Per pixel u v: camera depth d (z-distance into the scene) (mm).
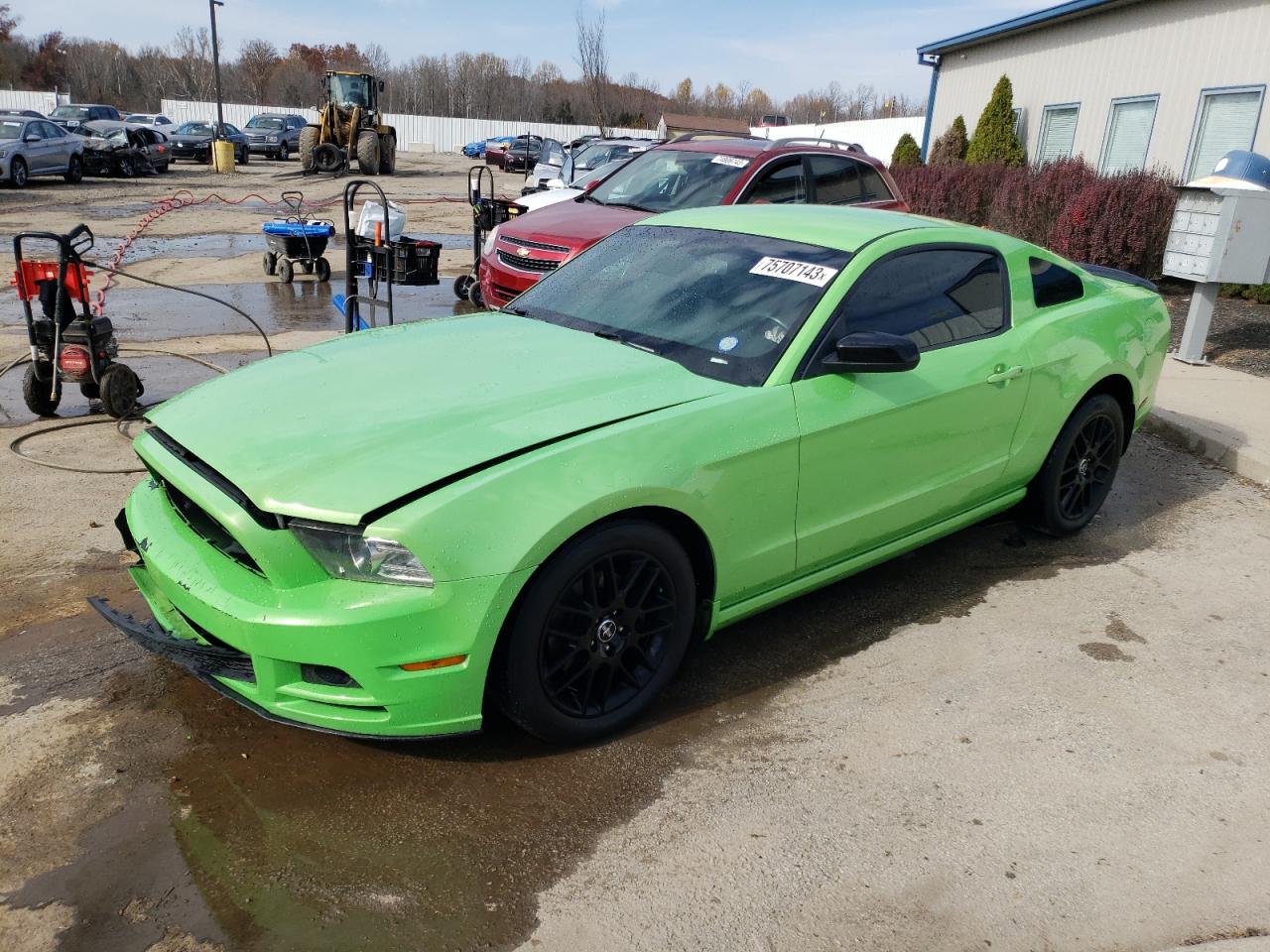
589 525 2828
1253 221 7695
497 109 82000
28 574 4027
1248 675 3654
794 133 36656
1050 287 4457
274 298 10828
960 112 21016
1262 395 7230
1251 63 13383
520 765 2977
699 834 2709
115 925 2320
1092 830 2785
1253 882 2609
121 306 10039
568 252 7848
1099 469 4883
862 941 2363
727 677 3523
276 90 83250
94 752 2949
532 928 2365
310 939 2305
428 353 3510
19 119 22969
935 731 3236
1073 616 4082
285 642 2600
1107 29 16156
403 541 2539
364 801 2783
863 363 3285
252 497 2654
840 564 3717
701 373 3377
